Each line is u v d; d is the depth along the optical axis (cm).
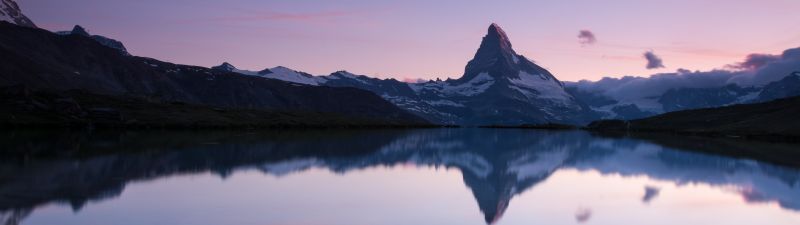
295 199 3769
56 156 6097
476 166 6203
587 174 5488
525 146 10169
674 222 3209
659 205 3709
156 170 5109
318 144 9481
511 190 4341
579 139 13425
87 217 3069
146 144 8300
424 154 7812
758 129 16112
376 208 3516
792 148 9619
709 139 13500
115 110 15500
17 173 4609
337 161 6419
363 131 18112
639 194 4159
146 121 16025
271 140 10369
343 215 3288
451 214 3375
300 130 16688
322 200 3756
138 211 3253
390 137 13288
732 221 3222
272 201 3675
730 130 17050
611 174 5494
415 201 3781
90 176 4584
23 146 7294
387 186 4456
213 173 4997
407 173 5381
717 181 4903
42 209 3238
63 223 2911
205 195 3841
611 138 14100
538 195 4109
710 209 3572
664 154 8094
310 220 3142
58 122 13738
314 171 5375
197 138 10344
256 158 6475
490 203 3747
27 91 15125
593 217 3334
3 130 11325
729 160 7031
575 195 4119
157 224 2948
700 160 7056
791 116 16912
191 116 18138
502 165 6372
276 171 5281
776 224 3148
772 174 5428
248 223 3030
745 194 4153
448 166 6141
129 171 4975
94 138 9581
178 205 3466
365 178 4938
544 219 3269
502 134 17175
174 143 8700
